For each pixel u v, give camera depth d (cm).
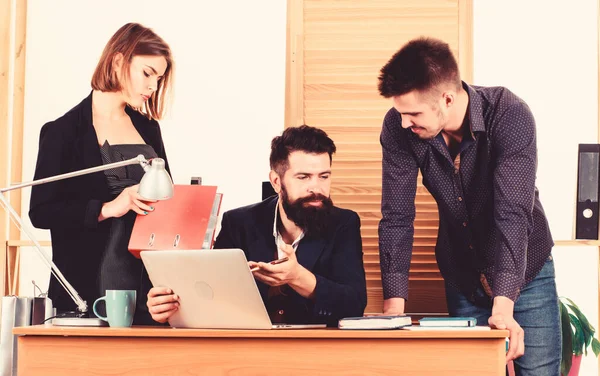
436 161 250
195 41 354
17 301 261
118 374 178
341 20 333
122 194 235
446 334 170
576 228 307
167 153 350
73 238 252
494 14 346
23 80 349
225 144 351
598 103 325
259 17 354
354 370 172
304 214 228
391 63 229
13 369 258
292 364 174
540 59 344
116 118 269
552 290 256
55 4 355
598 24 329
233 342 175
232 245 243
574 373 308
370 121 329
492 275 255
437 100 227
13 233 341
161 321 196
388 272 250
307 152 228
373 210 326
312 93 333
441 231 264
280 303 235
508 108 238
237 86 353
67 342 180
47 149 253
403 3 332
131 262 252
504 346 170
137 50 267
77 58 354
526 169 233
